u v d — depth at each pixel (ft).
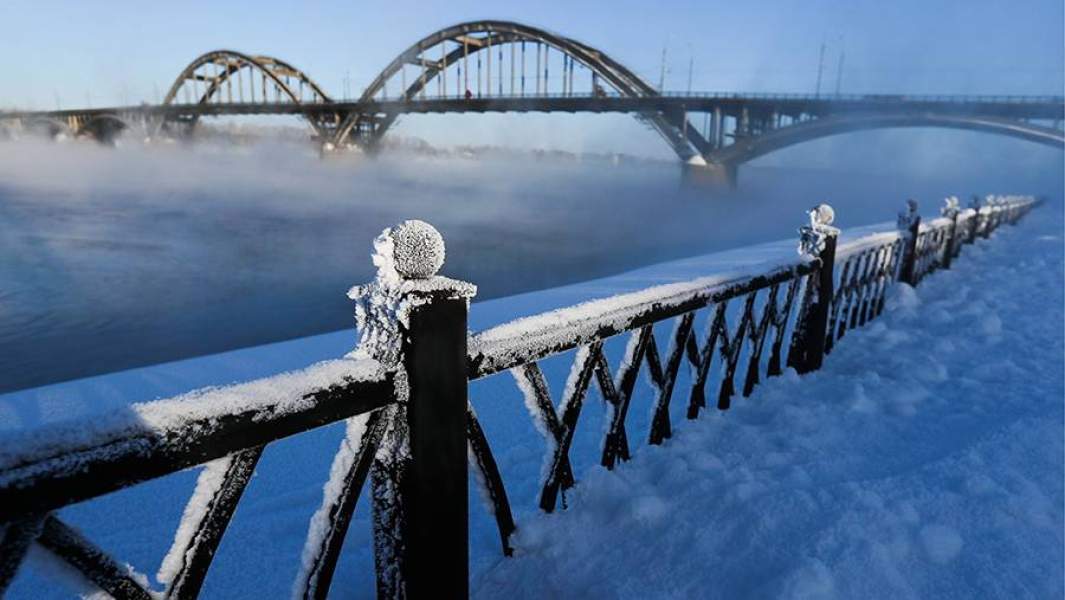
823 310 13.38
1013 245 41.39
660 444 8.94
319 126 313.73
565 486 7.25
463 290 4.59
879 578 5.81
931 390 12.32
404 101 264.93
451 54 287.28
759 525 6.61
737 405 11.00
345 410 4.04
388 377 4.28
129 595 3.37
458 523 4.96
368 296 4.41
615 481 7.48
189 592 3.67
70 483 2.86
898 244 22.50
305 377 3.82
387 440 4.55
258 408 3.55
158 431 3.16
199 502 3.66
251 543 6.95
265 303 67.97
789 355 13.30
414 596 4.76
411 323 4.23
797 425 9.97
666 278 30.96
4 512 2.66
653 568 6.12
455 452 4.81
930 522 6.79
